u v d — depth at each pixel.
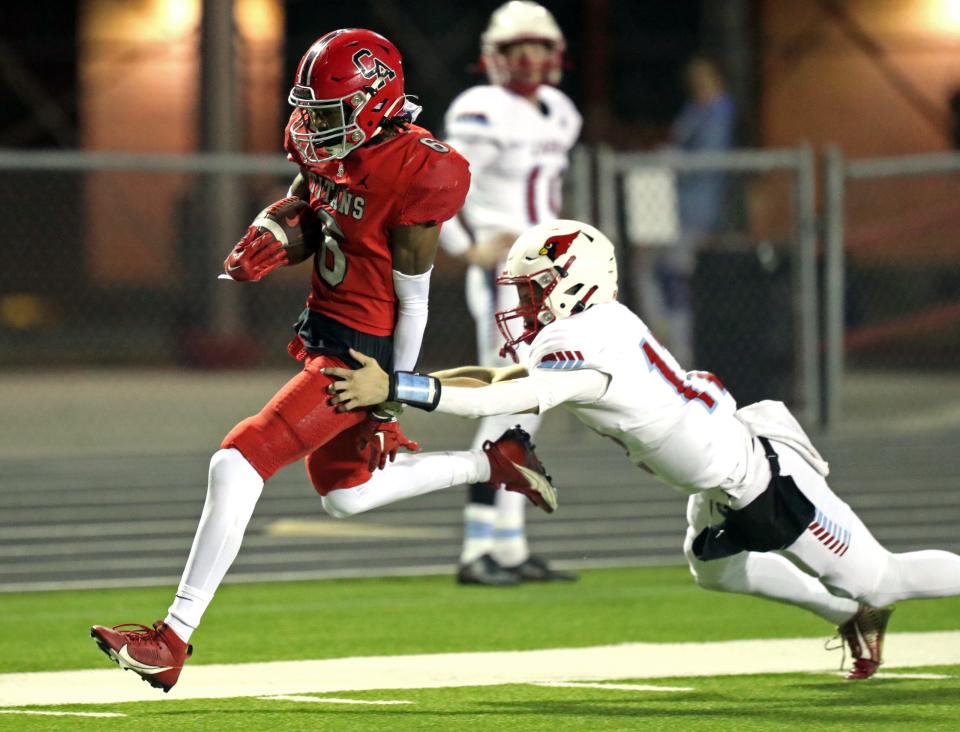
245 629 24.09
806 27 71.38
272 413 17.66
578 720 17.17
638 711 17.67
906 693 18.69
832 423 43.31
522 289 17.97
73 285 68.50
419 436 43.44
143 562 30.12
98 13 72.69
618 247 40.88
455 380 17.88
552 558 30.66
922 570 18.98
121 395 54.00
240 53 66.88
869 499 35.25
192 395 53.56
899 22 70.88
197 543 17.50
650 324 50.44
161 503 35.44
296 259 18.27
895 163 42.47
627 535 32.53
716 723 16.97
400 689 19.23
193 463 40.38
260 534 32.72
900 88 70.12
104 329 67.06
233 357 59.66
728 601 26.36
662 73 76.25
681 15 76.94
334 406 17.36
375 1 72.88
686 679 19.80
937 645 21.97
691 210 51.16
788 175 63.66
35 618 25.33
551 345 17.45
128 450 42.28
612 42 75.25
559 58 28.05
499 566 28.28
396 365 18.20
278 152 70.12
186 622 17.41
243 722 17.12
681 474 17.89
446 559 30.53
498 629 23.92
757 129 70.62
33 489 37.06
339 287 17.97
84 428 46.44
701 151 53.62
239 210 58.81
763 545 18.36
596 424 17.91
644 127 75.88
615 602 26.33
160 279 68.38
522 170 27.69
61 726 16.95
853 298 57.38
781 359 44.00
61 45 73.56
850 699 18.33
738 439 18.02
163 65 72.50
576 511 34.81
